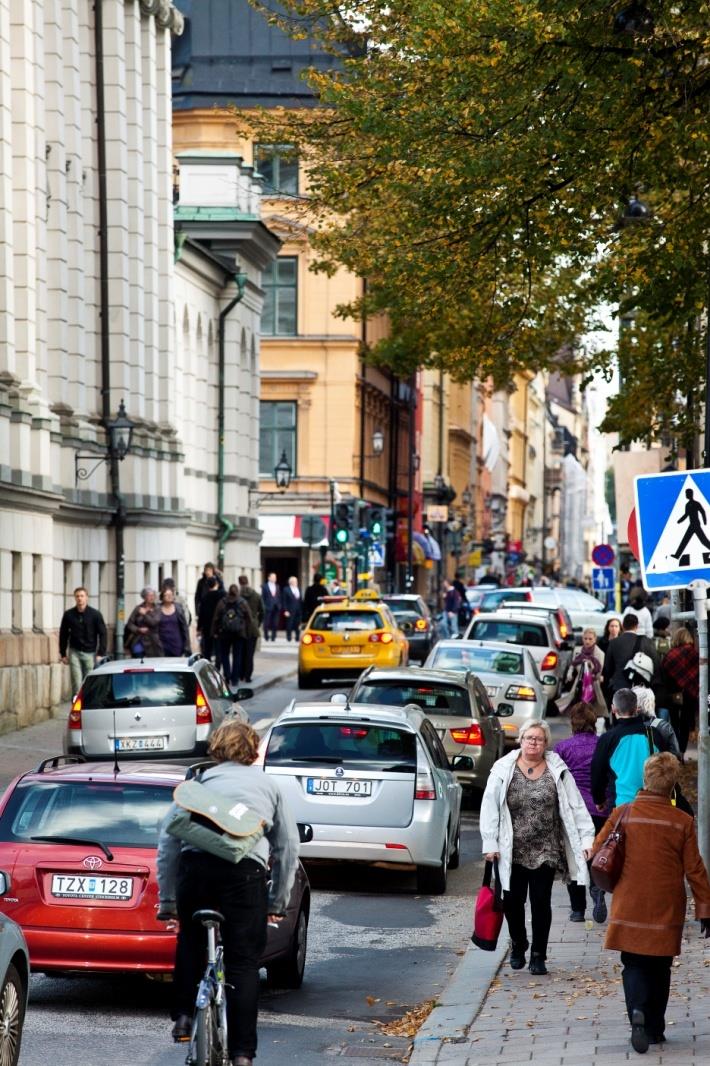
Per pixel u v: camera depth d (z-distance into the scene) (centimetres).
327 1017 2666
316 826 3700
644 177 4131
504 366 8038
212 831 1975
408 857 3703
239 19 16425
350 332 16125
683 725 5469
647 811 2289
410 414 16875
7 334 6850
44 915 2536
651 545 2895
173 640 7169
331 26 5478
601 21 3828
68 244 8150
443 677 4906
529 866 2856
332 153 5725
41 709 6969
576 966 2945
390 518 17825
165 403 9906
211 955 1953
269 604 13625
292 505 16125
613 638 5762
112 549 8800
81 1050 2372
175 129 16262
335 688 9056
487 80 3997
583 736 3441
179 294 10706
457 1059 2264
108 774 2680
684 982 2739
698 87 3938
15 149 7044
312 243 6875
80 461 8131
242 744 2080
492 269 4653
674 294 4309
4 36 6725
